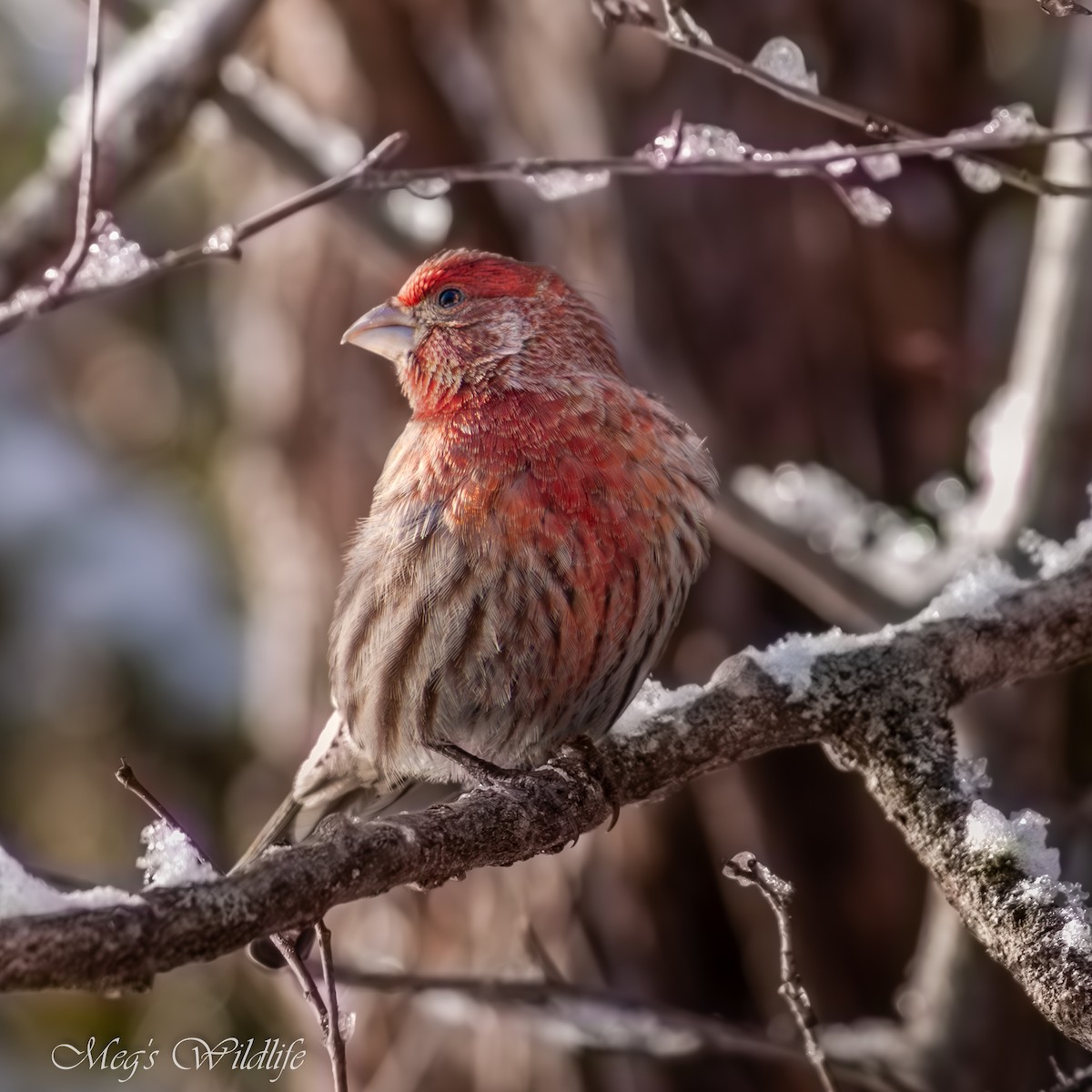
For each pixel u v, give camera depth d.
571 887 11.23
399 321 7.82
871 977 11.37
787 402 11.91
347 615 7.61
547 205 12.05
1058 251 9.98
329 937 5.12
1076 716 11.79
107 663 14.16
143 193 15.37
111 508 14.96
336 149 10.92
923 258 12.16
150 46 10.09
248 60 12.02
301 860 4.81
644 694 7.63
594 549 7.11
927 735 6.26
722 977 11.30
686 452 7.61
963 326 12.30
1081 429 9.73
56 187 9.67
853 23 12.13
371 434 12.14
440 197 11.36
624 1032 9.28
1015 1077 9.90
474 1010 9.62
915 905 11.50
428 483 7.29
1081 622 6.63
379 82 12.13
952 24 12.60
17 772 13.94
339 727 8.01
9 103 14.96
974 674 6.51
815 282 11.96
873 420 12.08
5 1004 12.41
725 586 11.62
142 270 6.36
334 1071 5.05
